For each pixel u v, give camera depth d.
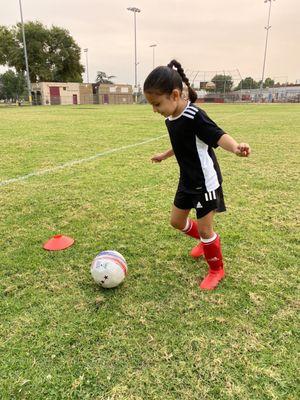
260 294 2.19
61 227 3.25
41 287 2.29
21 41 49.53
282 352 1.72
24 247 2.85
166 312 2.02
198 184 2.16
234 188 4.40
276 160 6.10
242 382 1.55
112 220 3.40
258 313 2.01
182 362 1.66
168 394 1.50
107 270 2.18
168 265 2.56
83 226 3.27
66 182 4.70
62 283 2.33
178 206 2.35
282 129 11.05
